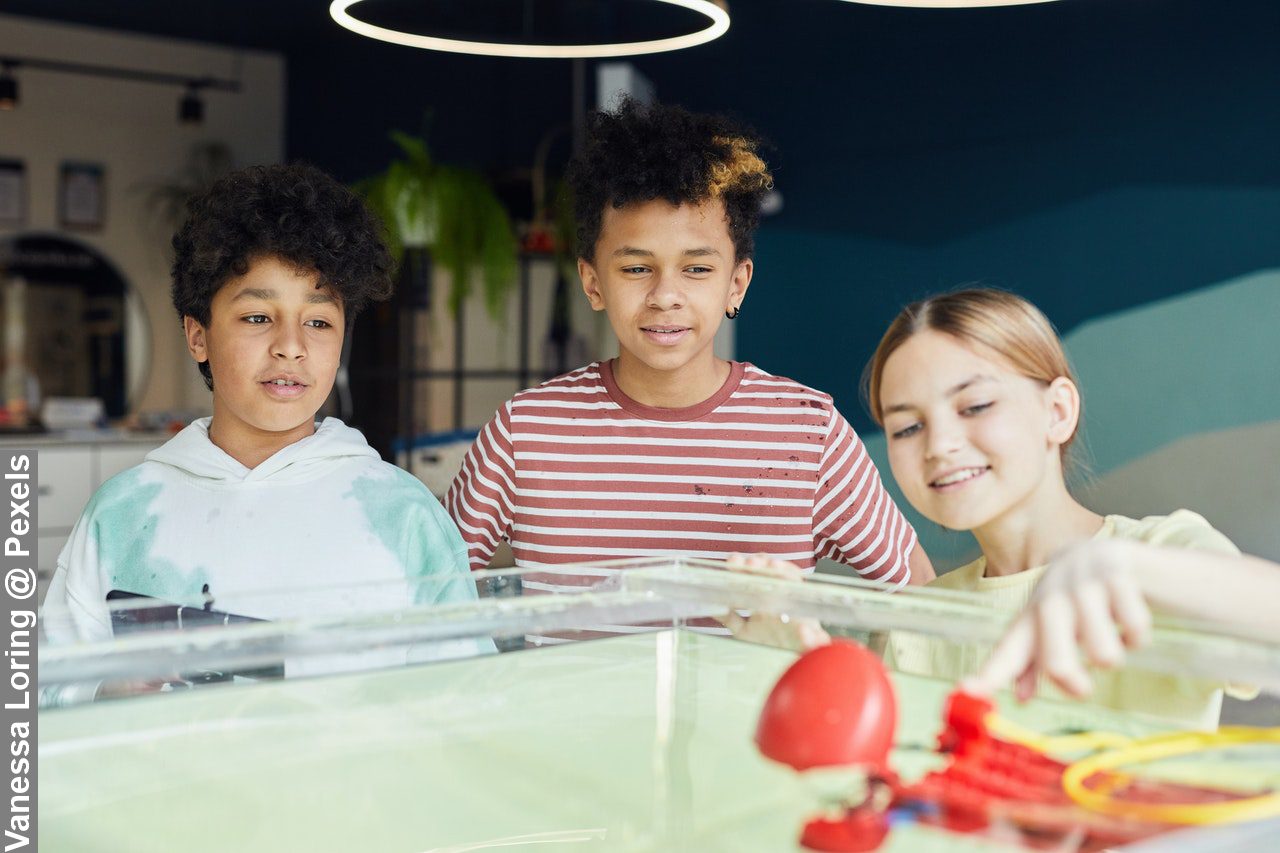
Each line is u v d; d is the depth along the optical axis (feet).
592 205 3.95
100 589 3.38
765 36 11.04
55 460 11.76
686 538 4.11
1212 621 1.69
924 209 9.84
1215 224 7.92
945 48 9.62
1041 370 3.01
